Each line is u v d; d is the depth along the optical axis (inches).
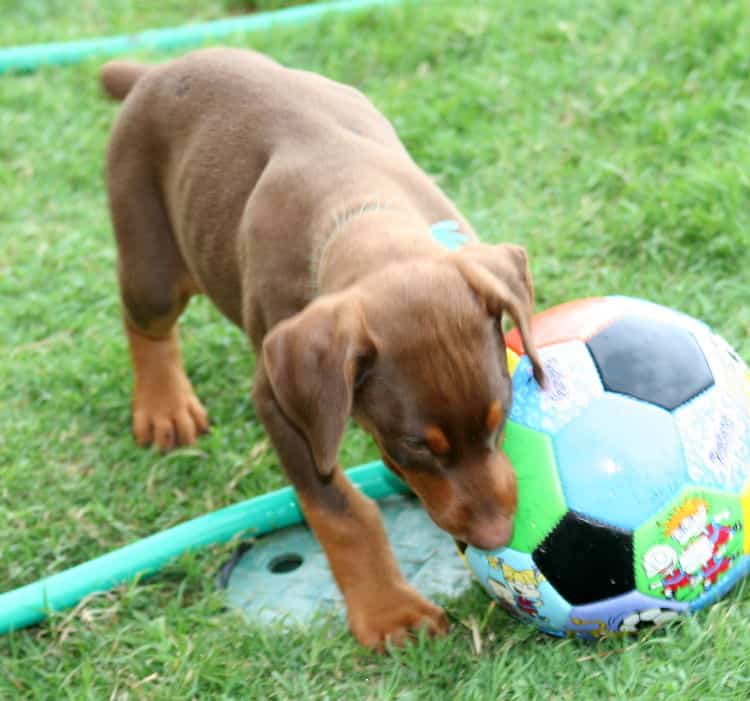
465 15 90.7
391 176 63.7
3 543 68.0
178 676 61.6
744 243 72.6
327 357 56.1
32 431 72.8
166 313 70.6
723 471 58.9
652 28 86.8
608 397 59.1
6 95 94.6
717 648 58.3
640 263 73.9
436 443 56.6
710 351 60.3
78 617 64.6
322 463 56.1
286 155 64.7
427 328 56.4
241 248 64.9
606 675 58.5
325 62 91.7
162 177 69.1
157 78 69.1
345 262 59.4
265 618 64.1
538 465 58.8
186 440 71.8
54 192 86.6
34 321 78.8
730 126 79.7
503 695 58.9
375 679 61.1
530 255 75.5
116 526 68.6
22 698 62.6
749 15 85.4
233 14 108.0
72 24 107.6
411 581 64.0
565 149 81.2
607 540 58.3
